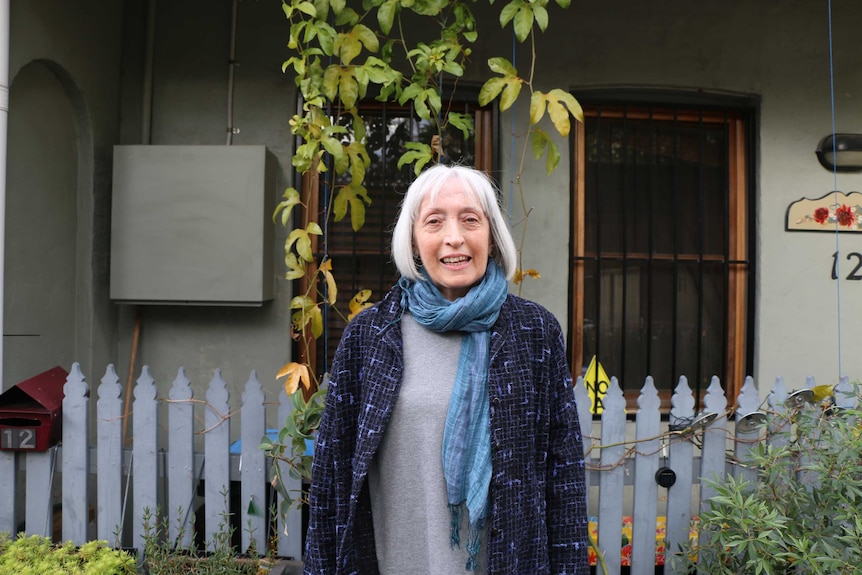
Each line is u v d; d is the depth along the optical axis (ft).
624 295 12.28
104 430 8.25
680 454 8.09
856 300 12.17
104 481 8.25
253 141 11.85
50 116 10.39
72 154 10.99
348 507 4.72
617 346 12.37
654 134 12.40
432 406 4.55
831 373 12.17
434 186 4.77
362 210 8.49
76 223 11.15
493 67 7.98
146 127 11.80
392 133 12.11
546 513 4.74
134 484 8.23
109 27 11.40
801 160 12.13
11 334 9.67
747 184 12.37
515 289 11.87
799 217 12.10
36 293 10.19
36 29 9.45
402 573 4.61
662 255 12.42
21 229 9.84
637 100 12.21
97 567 7.11
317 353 12.04
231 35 11.76
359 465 4.51
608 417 8.06
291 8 7.86
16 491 8.27
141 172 10.99
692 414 8.20
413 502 4.60
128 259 11.03
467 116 8.42
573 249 12.14
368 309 5.00
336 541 4.79
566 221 11.91
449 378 4.63
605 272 12.32
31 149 10.02
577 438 4.78
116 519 8.25
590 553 8.81
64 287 10.85
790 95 12.10
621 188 12.30
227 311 11.84
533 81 11.85
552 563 4.69
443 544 4.50
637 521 8.12
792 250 12.14
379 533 4.75
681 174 12.43
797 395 7.97
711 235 12.47
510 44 11.82
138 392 8.25
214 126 11.88
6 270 9.54
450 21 11.58
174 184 10.98
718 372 12.50
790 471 7.38
